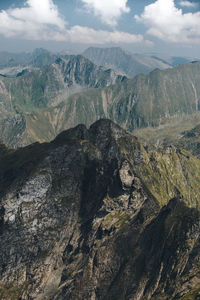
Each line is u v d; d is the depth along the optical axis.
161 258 164.50
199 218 168.50
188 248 157.00
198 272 140.50
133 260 180.00
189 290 132.25
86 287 183.88
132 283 165.62
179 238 165.50
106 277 182.75
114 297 166.62
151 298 145.88
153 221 196.50
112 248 195.62
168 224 179.50
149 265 168.50
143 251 180.88
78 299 180.50
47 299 193.00
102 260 191.62
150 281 158.50
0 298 190.88
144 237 189.00
